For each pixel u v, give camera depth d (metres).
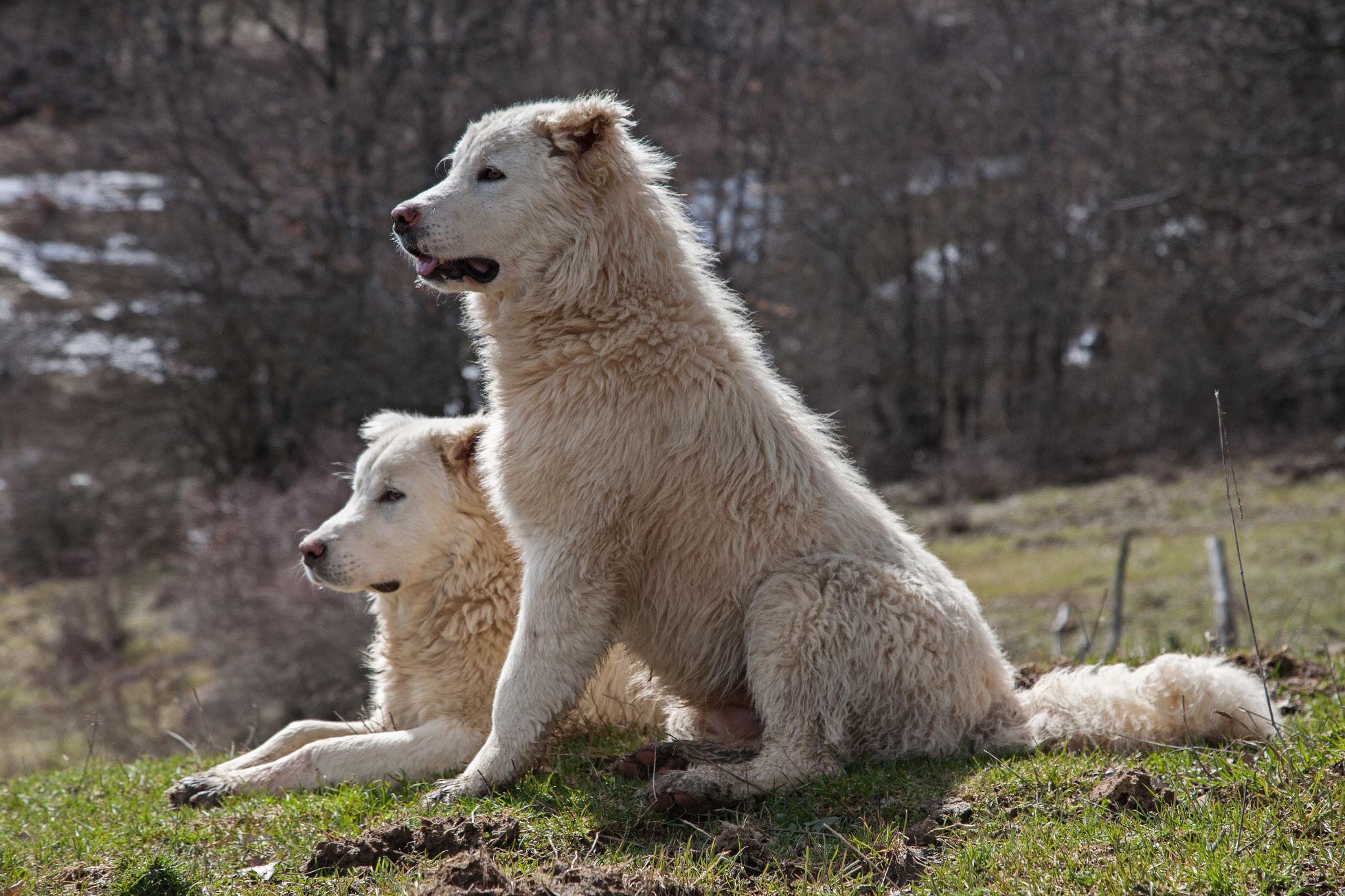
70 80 28.98
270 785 4.64
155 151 27.00
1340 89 24.91
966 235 38.59
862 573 4.24
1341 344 25.33
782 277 27.84
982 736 4.38
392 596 5.20
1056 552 21.95
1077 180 35.53
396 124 26.00
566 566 4.30
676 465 4.34
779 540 4.36
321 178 25.05
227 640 18.97
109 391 27.66
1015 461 32.44
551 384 4.39
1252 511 22.59
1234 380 30.83
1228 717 4.26
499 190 4.47
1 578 27.92
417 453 5.09
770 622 4.19
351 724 5.25
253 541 20.27
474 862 3.46
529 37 27.73
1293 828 3.44
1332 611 14.28
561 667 4.27
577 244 4.44
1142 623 15.41
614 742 4.80
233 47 29.61
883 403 39.25
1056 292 36.84
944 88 36.47
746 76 27.06
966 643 4.36
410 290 22.88
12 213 32.00
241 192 26.25
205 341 25.47
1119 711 4.33
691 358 4.41
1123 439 32.28
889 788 4.02
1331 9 22.50
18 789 5.65
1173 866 3.30
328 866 3.70
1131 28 30.09
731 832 3.73
